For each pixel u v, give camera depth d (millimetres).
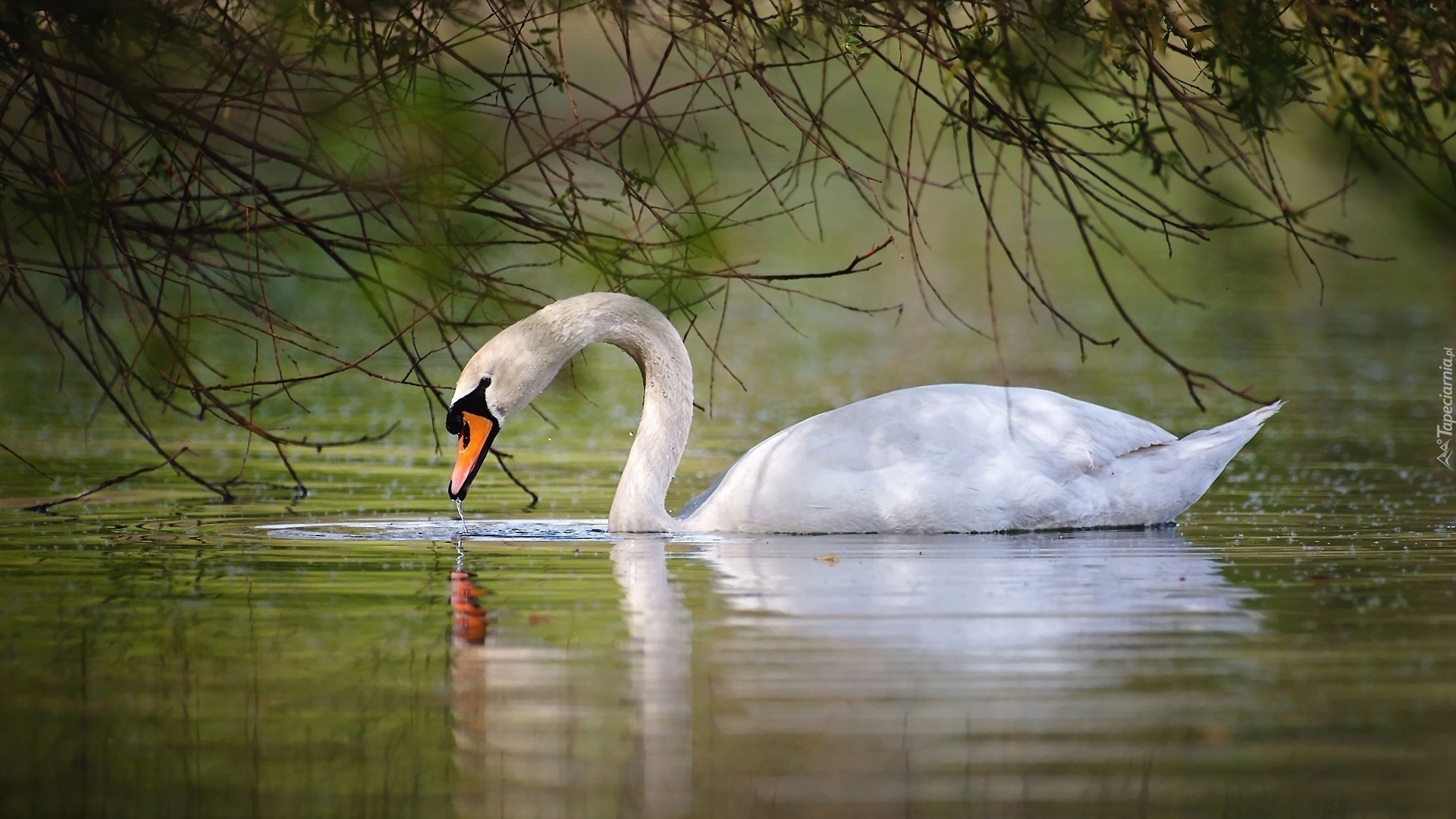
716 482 15164
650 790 7391
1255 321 35500
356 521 15141
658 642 9859
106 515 15289
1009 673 9180
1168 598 11172
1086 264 44656
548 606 10969
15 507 15641
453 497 14359
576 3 12133
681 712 8430
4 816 7164
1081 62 11812
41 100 11969
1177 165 10688
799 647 9773
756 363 29641
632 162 14172
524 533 14461
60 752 7941
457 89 11758
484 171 11414
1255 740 8047
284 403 24609
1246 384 26141
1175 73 12609
